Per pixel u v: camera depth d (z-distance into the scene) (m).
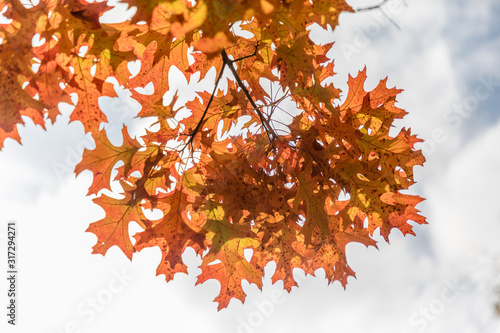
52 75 1.48
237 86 1.65
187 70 1.61
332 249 1.69
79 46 1.49
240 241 1.67
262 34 1.58
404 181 1.64
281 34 1.54
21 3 1.47
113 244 1.61
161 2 1.37
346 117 1.61
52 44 1.48
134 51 1.56
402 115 1.63
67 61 1.49
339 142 1.61
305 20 1.48
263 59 1.62
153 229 1.60
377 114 1.63
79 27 1.47
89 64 1.50
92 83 1.50
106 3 1.48
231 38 1.37
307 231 1.60
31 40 1.47
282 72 1.54
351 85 1.64
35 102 1.47
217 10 1.37
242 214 1.60
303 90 1.58
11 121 1.46
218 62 1.63
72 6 1.47
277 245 1.67
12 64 1.47
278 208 1.61
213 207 1.62
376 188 1.63
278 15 1.50
